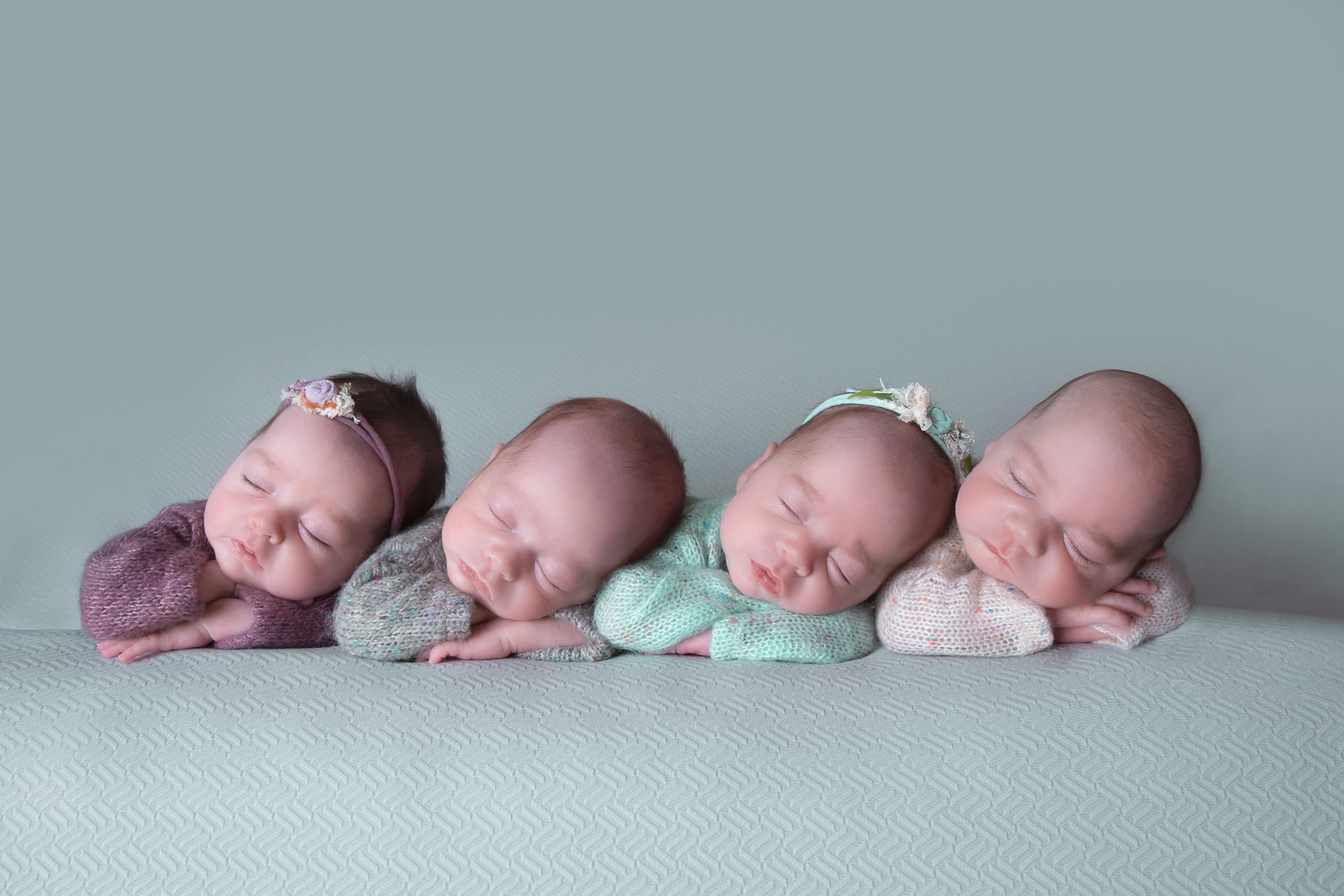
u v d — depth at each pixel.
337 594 2.02
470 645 1.88
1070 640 1.86
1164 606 1.84
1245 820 1.44
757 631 1.86
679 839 1.42
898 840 1.42
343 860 1.43
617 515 1.92
